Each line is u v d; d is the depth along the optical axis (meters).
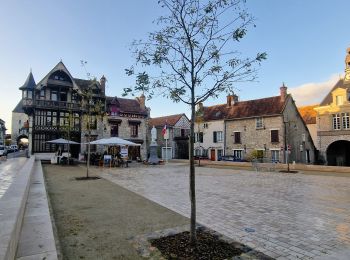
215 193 10.26
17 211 3.99
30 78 30.84
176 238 5.01
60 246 4.60
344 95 31.31
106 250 4.45
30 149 29.53
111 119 33.88
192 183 4.75
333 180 14.78
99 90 33.12
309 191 10.86
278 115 31.44
